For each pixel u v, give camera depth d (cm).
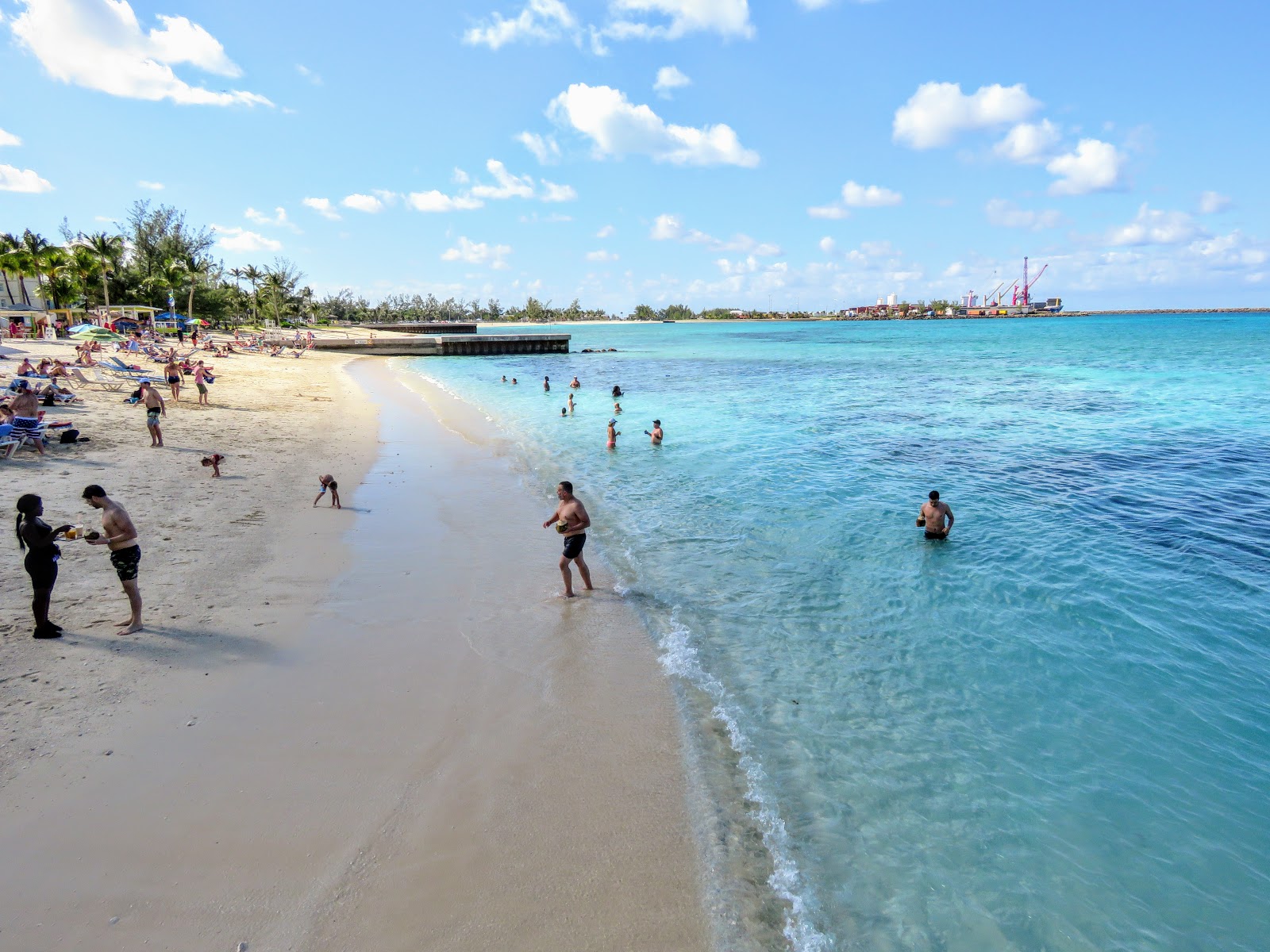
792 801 581
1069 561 1155
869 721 704
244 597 900
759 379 4747
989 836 546
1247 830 553
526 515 1403
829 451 2106
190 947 405
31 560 716
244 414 2419
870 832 548
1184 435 2380
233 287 10681
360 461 1848
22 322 4738
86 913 421
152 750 580
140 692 664
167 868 461
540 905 456
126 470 1458
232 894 445
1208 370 4988
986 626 920
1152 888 497
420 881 469
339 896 450
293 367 4659
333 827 512
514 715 682
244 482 1473
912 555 1191
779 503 1520
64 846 471
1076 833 551
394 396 3588
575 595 998
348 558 1088
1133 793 597
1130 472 1809
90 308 6481
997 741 672
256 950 407
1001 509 1466
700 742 655
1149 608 970
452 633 853
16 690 641
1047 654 845
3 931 403
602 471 1838
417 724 653
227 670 721
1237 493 1588
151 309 6103
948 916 470
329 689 704
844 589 1041
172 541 1072
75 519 1118
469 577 1046
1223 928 463
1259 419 2725
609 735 658
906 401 3394
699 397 3669
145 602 851
